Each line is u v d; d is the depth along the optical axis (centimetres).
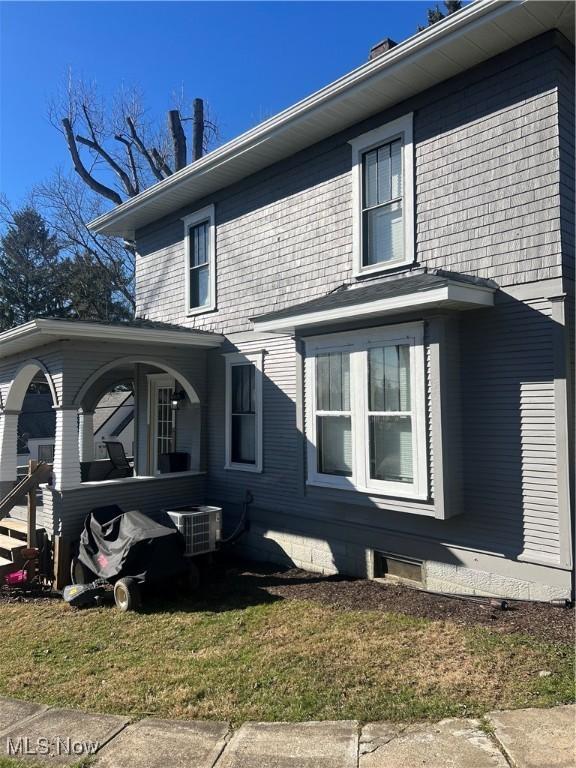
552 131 540
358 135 726
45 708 386
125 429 1997
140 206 1059
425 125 650
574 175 550
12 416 994
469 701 353
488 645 439
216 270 966
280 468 818
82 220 2277
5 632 570
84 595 638
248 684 402
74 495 780
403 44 593
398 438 609
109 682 423
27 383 984
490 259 582
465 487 585
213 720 353
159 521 867
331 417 688
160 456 1016
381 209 704
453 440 577
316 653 450
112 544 679
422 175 652
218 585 691
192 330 950
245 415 895
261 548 834
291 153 827
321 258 779
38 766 309
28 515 773
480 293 554
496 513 562
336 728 331
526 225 555
